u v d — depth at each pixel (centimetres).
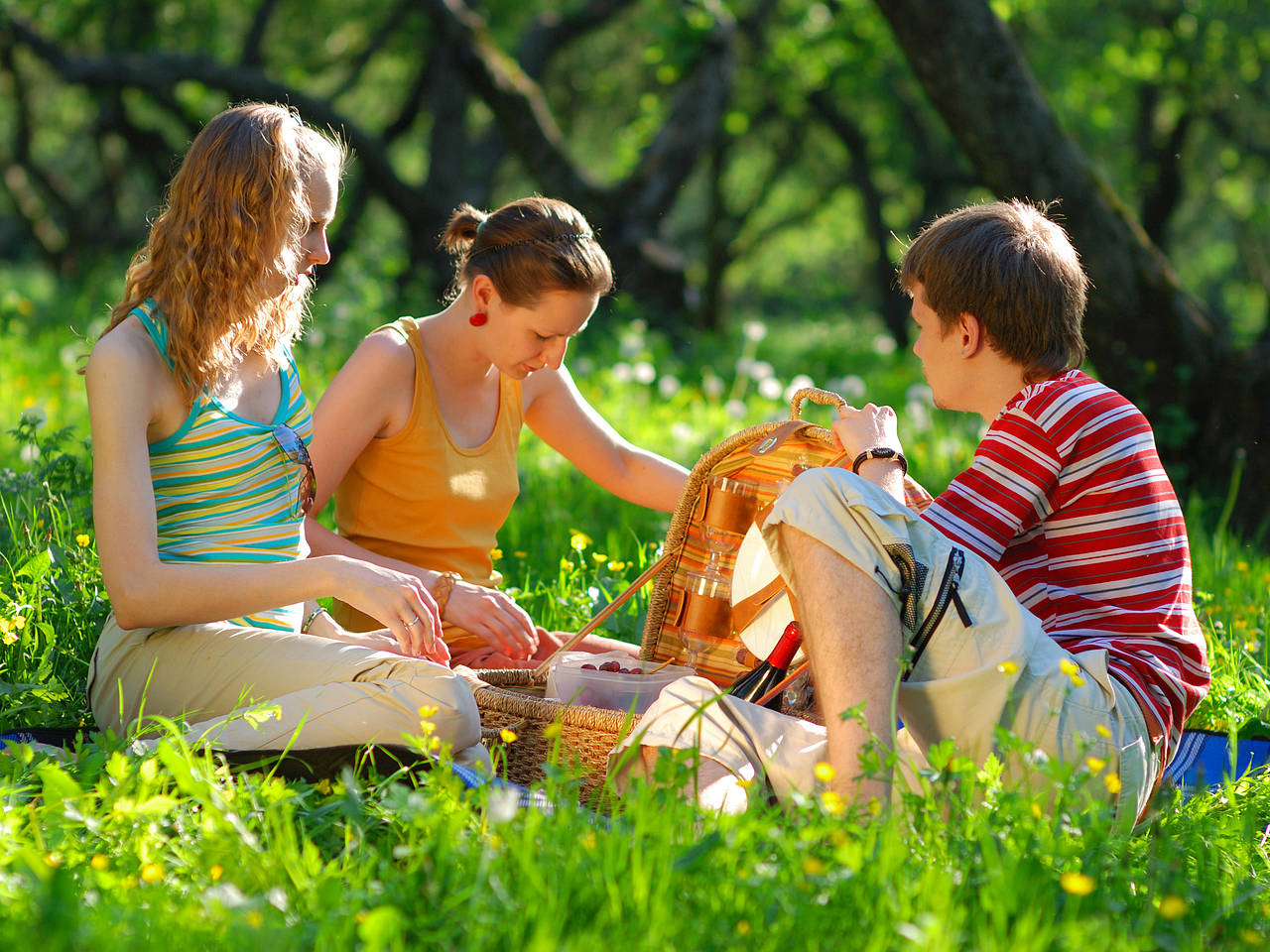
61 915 141
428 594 234
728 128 1596
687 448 686
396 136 1755
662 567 278
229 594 229
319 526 287
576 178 1201
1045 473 228
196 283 234
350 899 157
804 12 1684
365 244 1570
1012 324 239
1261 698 317
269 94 1434
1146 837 209
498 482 311
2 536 345
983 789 198
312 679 230
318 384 801
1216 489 619
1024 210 251
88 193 2617
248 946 144
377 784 198
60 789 184
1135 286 625
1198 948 156
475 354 298
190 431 240
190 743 214
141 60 1420
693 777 205
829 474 210
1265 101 1867
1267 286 1088
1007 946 150
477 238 292
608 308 1216
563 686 256
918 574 206
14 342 970
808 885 158
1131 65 1655
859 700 198
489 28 1838
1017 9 1281
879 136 2036
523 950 150
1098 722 208
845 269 3719
